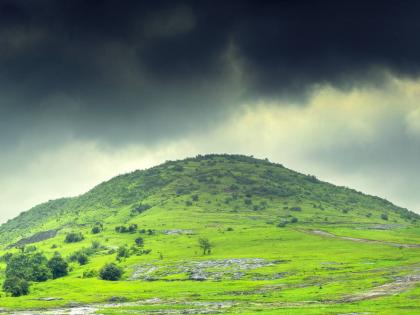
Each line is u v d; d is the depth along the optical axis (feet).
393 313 423.64
